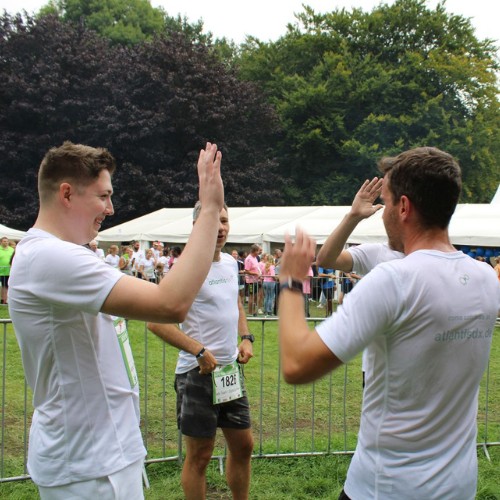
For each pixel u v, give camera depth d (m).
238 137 32.44
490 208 15.43
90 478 1.82
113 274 1.69
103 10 45.56
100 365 1.87
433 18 35.47
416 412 1.68
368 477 1.76
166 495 3.72
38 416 1.89
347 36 37.28
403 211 1.77
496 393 6.68
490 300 1.75
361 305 1.60
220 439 4.86
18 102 29.03
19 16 30.97
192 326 3.26
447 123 32.53
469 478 1.73
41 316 1.77
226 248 21.08
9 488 3.80
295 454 4.38
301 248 1.69
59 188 1.84
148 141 30.38
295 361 1.60
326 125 33.09
